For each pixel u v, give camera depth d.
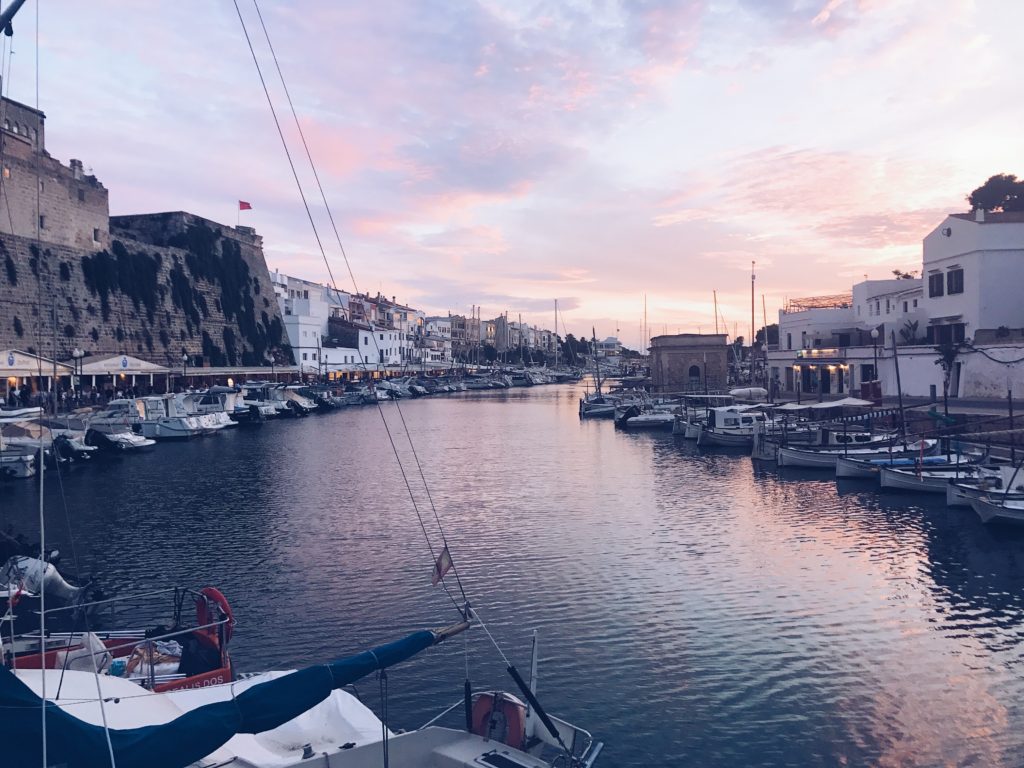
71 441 50.19
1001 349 50.25
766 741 14.35
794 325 89.38
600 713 15.48
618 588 23.00
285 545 28.48
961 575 23.83
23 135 68.19
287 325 116.38
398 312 174.75
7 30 8.00
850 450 46.22
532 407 111.00
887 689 16.28
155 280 85.19
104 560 26.48
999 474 34.84
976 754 13.80
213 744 7.53
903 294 69.88
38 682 9.52
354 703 12.16
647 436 69.38
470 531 30.67
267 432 73.00
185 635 15.22
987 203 92.50
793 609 21.02
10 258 64.19
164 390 79.75
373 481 43.69
